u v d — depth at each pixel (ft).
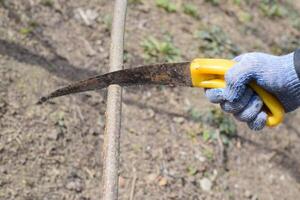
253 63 6.88
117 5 9.29
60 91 7.61
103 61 13.65
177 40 15.75
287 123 15.51
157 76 7.34
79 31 14.06
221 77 7.06
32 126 11.36
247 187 13.02
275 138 14.76
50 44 13.17
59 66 12.82
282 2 21.58
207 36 16.37
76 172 11.20
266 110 7.20
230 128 13.88
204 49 15.96
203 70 7.05
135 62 14.14
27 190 10.45
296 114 16.02
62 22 13.94
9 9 13.17
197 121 13.61
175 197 11.85
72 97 12.34
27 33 12.98
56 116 11.76
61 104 12.07
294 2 22.43
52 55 12.96
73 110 12.12
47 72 12.48
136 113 13.01
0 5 13.09
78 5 14.71
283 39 19.16
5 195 10.18
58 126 11.64
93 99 12.62
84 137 11.84
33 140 11.18
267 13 20.02
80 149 11.60
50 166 11.03
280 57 7.07
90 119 12.21
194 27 16.61
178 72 7.22
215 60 7.08
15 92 11.69
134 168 11.92
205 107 14.07
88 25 14.37
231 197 12.57
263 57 7.00
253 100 7.03
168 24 16.15
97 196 11.07
